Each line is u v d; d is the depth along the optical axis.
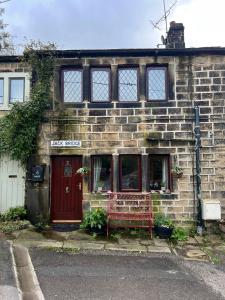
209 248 8.43
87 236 9.08
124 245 8.45
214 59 10.30
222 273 6.75
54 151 10.27
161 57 10.30
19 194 10.46
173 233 9.28
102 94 10.41
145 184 10.02
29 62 10.46
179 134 10.12
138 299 5.39
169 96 10.22
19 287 5.79
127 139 10.17
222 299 5.53
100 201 10.06
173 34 11.09
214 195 9.92
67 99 10.45
